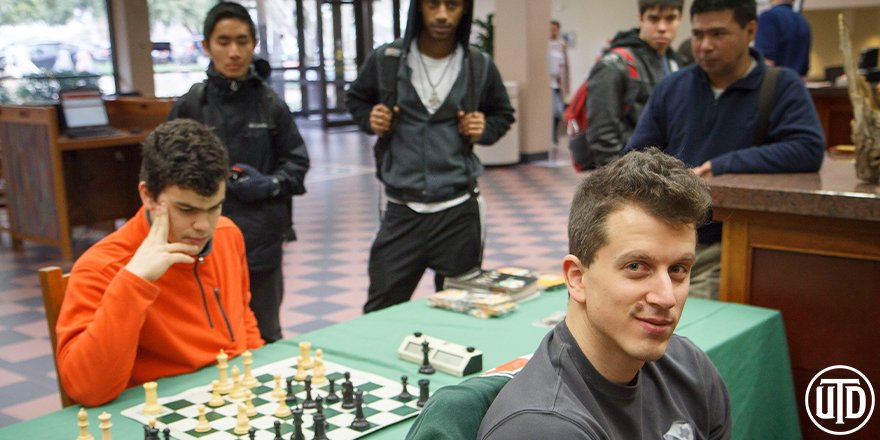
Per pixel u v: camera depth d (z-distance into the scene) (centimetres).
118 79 1319
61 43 1286
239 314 259
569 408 127
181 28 1517
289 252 723
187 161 216
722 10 313
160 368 233
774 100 324
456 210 374
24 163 729
